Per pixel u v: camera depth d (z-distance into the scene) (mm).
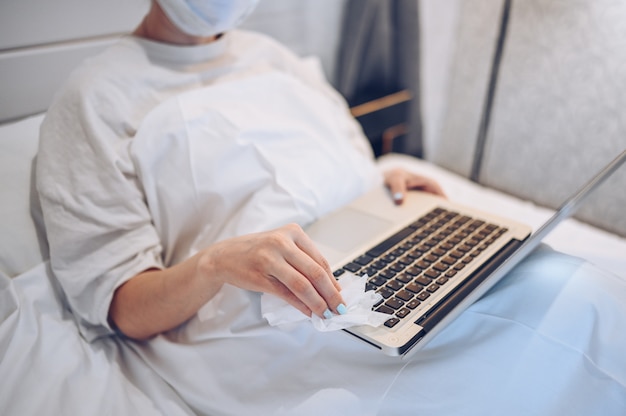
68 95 764
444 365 600
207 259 627
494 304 642
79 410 625
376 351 622
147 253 726
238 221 748
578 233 973
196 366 667
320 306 555
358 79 1467
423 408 582
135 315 698
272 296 615
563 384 574
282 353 643
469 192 1155
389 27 1421
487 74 1224
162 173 766
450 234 750
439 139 1401
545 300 625
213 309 685
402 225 778
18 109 957
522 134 1150
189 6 780
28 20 923
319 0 1379
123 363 726
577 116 1030
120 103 782
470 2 1229
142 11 1068
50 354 676
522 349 594
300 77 1061
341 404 592
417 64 1418
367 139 1377
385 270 660
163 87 843
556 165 1087
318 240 739
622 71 943
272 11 1299
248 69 963
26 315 694
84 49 1006
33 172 790
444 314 585
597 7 966
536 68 1096
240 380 644
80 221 702
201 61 895
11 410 613
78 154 729
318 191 800
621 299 615
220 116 790
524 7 1100
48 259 759
